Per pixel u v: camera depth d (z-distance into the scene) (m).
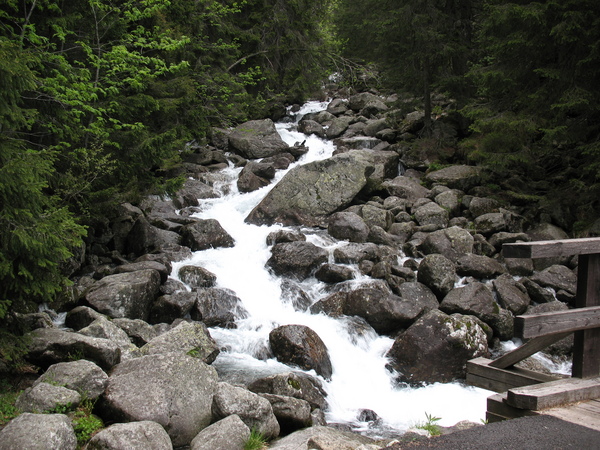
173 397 6.09
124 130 12.23
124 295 9.45
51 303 9.60
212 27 21.47
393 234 14.02
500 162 14.85
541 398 4.46
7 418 5.55
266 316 10.41
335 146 20.86
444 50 18.55
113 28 12.39
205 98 18.31
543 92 14.45
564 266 12.44
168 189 12.99
